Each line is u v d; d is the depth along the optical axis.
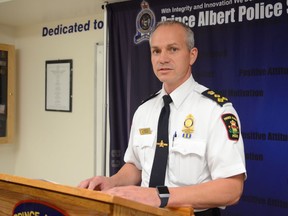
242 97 2.28
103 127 2.99
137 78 2.72
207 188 1.06
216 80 2.38
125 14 2.76
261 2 2.19
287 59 2.11
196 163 1.21
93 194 0.69
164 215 0.82
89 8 3.05
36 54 3.77
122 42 2.78
